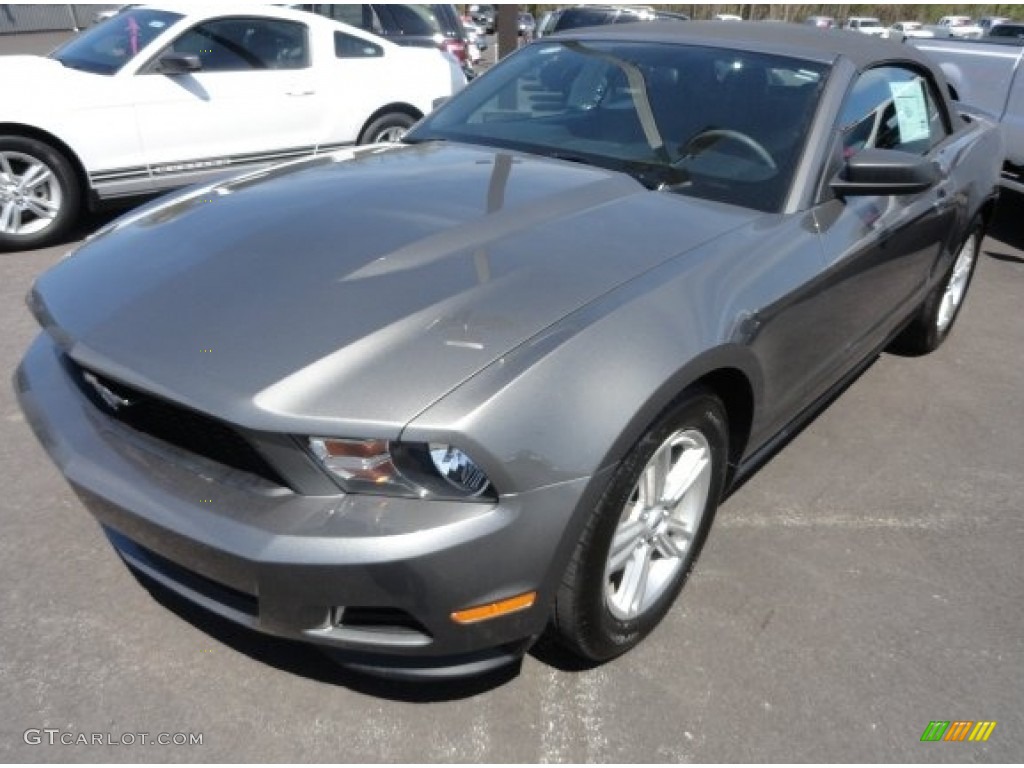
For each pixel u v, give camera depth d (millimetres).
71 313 2096
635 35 3473
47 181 5695
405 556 1678
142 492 1871
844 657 2371
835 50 3168
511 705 2150
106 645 2266
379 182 2646
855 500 3158
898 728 2148
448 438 1682
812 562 2773
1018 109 6625
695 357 2029
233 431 1760
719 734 2100
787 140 2811
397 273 2045
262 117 6445
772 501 3113
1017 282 6074
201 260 2162
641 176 2820
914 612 2570
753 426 2523
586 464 1808
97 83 5707
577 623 2047
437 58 7621
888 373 4363
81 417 2102
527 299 1977
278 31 6531
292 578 1710
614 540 2010
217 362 1809
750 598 2582
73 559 2592
